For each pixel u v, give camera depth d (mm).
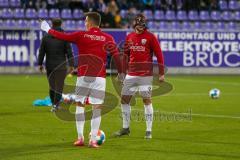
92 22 14367
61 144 14938
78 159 13078
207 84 33125
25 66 38906
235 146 14867
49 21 41000
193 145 15000
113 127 17953
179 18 43875
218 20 44344
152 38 15703
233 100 25578
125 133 16359
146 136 15945
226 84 33281
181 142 15430
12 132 16703
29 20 41938
